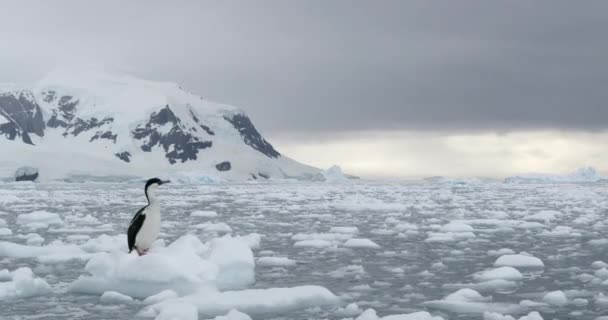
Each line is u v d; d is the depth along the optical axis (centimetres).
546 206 3362
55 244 1439
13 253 1291
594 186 9519
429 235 1700
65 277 1047
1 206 3394
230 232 1836
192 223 2180
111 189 8088
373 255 1330
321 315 772
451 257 1304
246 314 749
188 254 941
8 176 12594
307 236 1648
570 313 785
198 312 774
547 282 1003
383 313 795
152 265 884
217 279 952
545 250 1407
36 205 3503
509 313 788
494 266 1180
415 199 4462
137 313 776
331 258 1283
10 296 886
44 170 14125
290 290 852
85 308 817
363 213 2756
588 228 1939
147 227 943
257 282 1006
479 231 1838
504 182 13850
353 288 955
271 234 1794
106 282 907
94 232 1838
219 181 14138
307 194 5784
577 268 1138
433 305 836
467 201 4066
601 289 943
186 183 13638
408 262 1232
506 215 2477
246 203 3850
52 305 835
